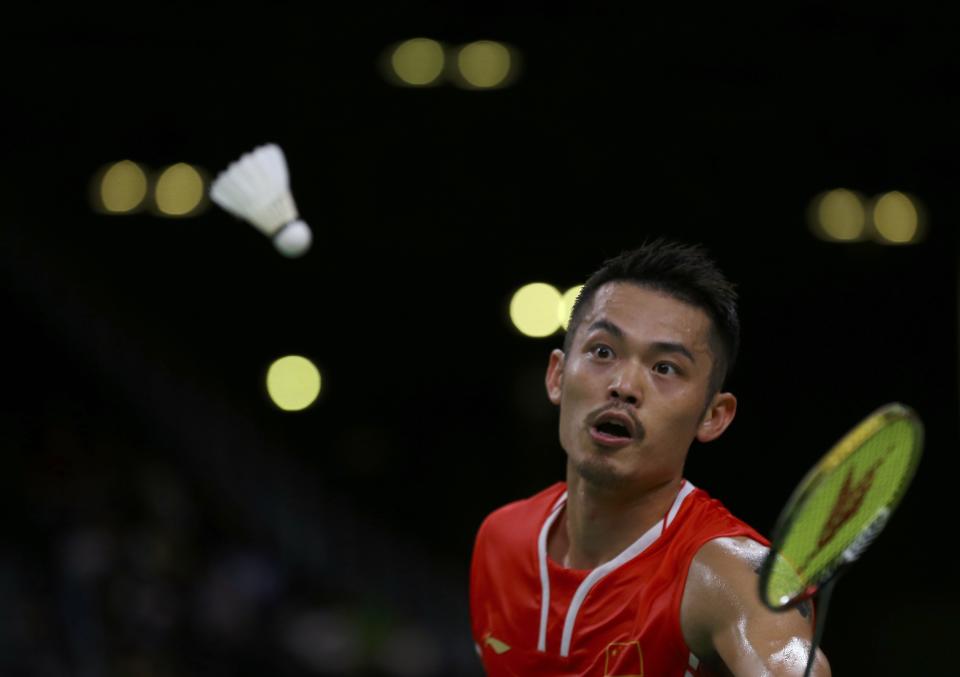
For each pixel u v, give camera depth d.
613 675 10.59
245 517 45.69
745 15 49.88
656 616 10.34
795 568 9.10
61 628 29.61
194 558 33.91
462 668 40.56
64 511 31.08
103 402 49.50
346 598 42.75
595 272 10.98
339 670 36.00
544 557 11.27
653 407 10.41
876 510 9.40
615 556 10.80
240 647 33.53
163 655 29.98
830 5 49.38
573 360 10.73
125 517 31.25
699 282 10.57
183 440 47.47
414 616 43.50
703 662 10.25
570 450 10.70
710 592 10.07
